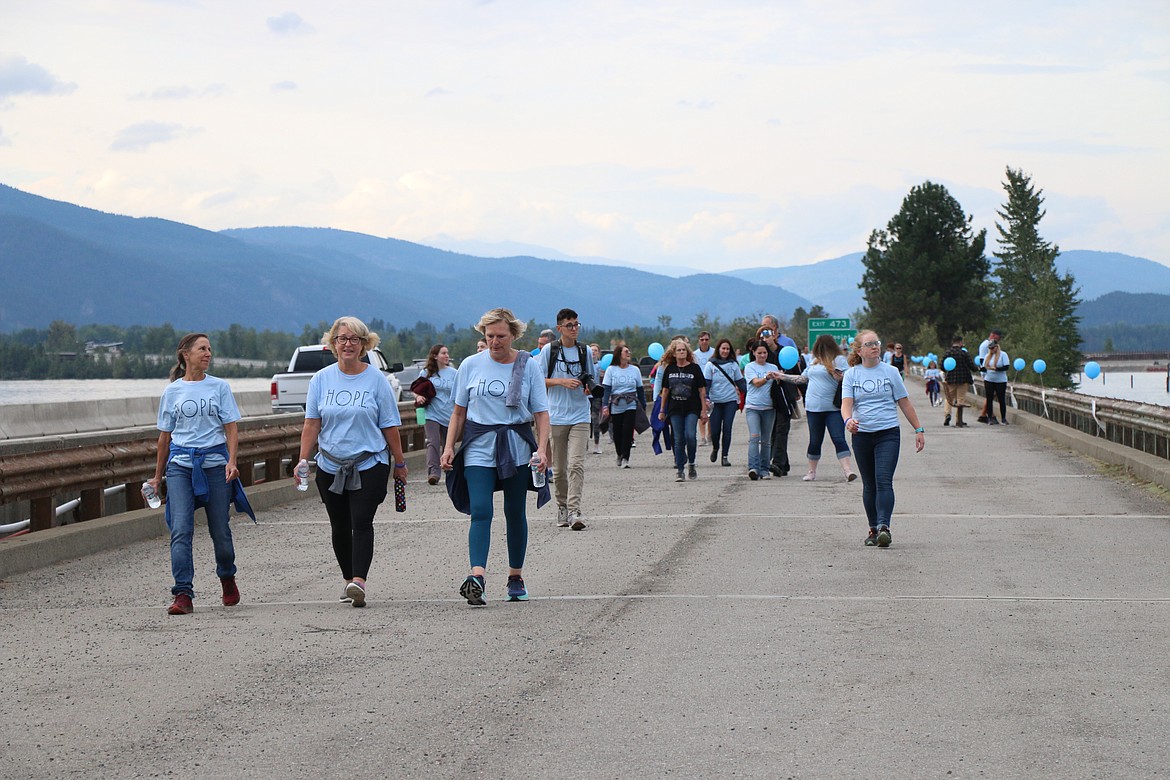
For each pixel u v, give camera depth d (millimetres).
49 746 5691
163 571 11375
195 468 9398
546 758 5359
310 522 14852
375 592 9883
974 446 24781
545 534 13125
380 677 6883
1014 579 9727
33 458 12156
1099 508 14320
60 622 8867
